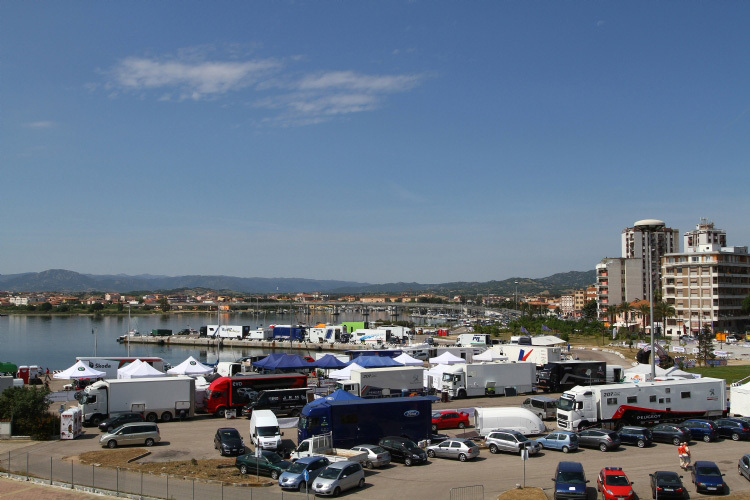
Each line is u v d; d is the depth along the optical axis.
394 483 34.88
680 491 31.06
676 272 177.12
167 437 48.19
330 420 41.69
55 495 32.97
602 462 39.28
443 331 192.00
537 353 87.44
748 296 169.88
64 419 48.09
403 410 43.22
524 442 41.72
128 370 68.38
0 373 86.50
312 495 32.28
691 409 49.53
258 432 42.44
